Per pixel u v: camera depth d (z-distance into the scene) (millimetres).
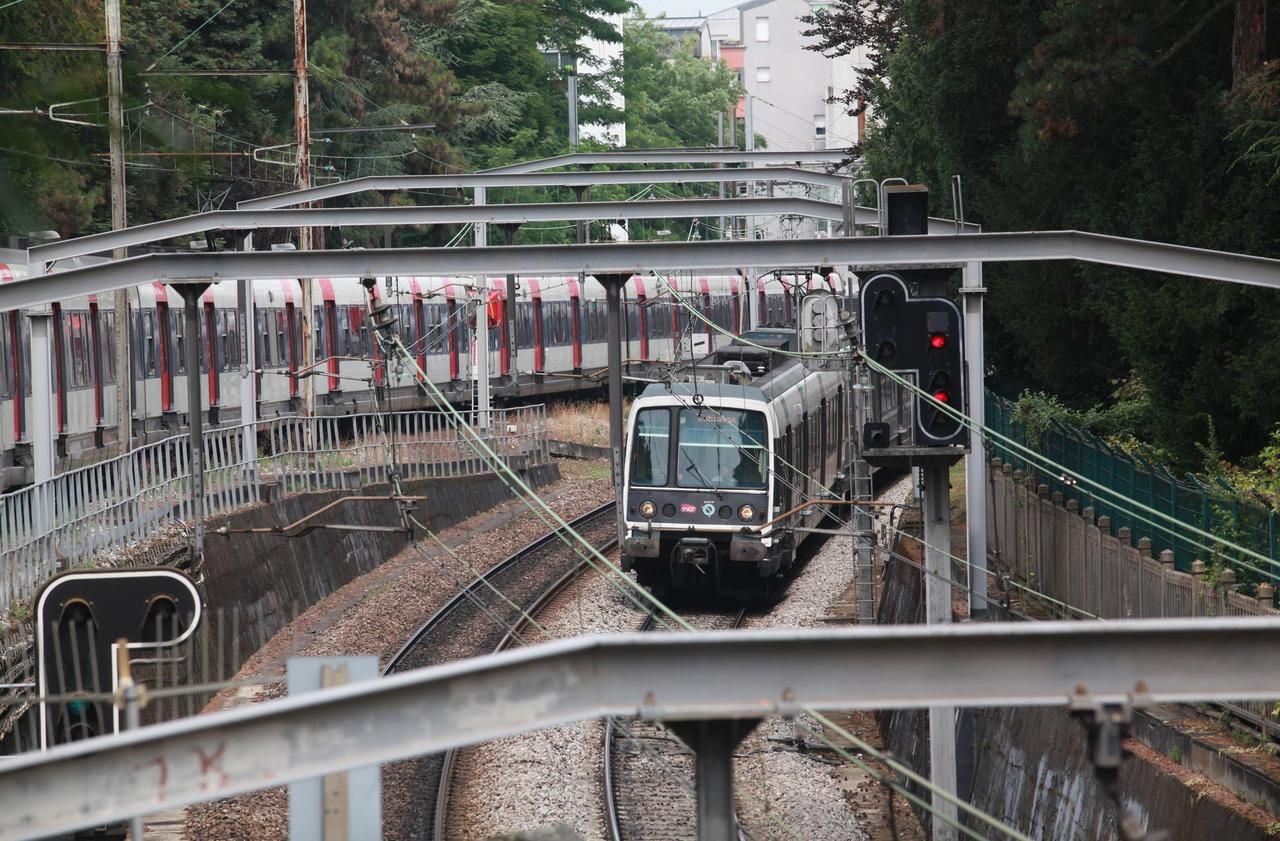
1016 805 42062
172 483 60688
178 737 15492
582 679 16047
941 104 85438
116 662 31828
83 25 109625
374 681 15625
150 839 38344
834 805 45594
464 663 15711
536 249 45625
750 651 16125
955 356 42531
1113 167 75750
